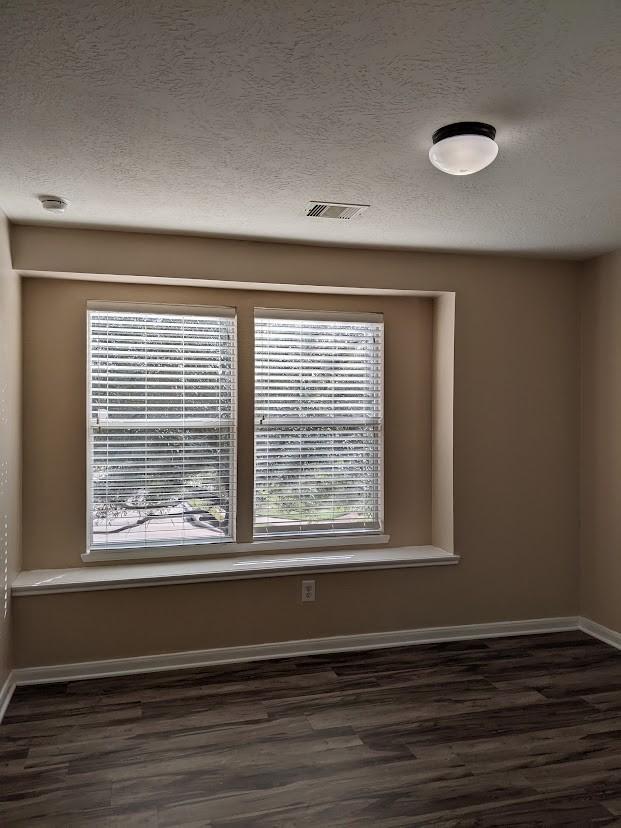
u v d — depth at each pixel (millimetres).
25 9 1604
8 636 3365
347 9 1618
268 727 3020
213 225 3477
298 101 2100
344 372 4266
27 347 3746
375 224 3469
